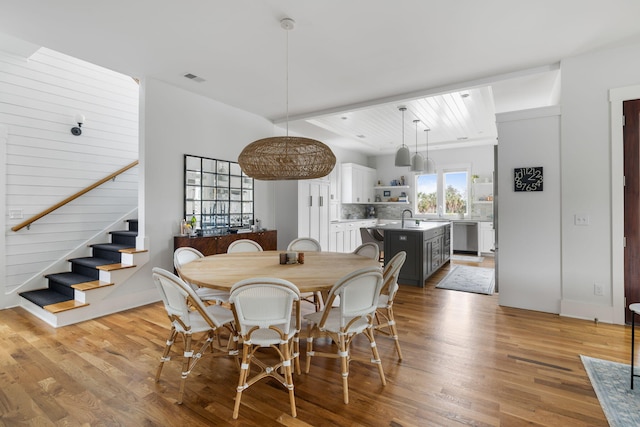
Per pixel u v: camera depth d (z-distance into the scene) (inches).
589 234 131.3
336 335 86.7
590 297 131.9
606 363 96.3
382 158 377.7
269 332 82.3
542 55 130.3
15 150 150.2
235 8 99.0
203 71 146.6
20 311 144.6
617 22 106.6
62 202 161.5
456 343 111.4
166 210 162.7
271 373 78.7
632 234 123.8
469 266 252.2
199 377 91.0
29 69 155.1
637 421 70.8
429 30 111.4
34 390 83.9
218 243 173.9
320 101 187.8
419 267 189.5
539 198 141.4
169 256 164.4
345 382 79.3
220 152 190.5
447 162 333.7
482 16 103.0
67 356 102.7
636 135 121.9
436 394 81.6
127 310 148.1
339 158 325.1
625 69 123.3
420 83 159.2
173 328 87.0
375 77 151.6
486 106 199.5
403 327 126.3
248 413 74.9
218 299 110.9
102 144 183.3
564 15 102.3
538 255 142.6
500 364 96.3
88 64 177.8
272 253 136.0
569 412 74.0
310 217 250.7
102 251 167.9
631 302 124.8
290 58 133.0
